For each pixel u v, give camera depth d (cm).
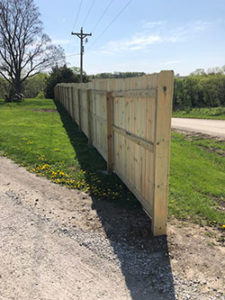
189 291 199
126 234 275
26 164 513
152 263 230
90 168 491
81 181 426
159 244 257
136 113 309
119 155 413
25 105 1953
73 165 509
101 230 282
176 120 1530
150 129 266
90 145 659
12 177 446
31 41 3117
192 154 664
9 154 580
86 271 219
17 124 999
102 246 254
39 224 292
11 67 3117
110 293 196
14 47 3067
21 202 348
